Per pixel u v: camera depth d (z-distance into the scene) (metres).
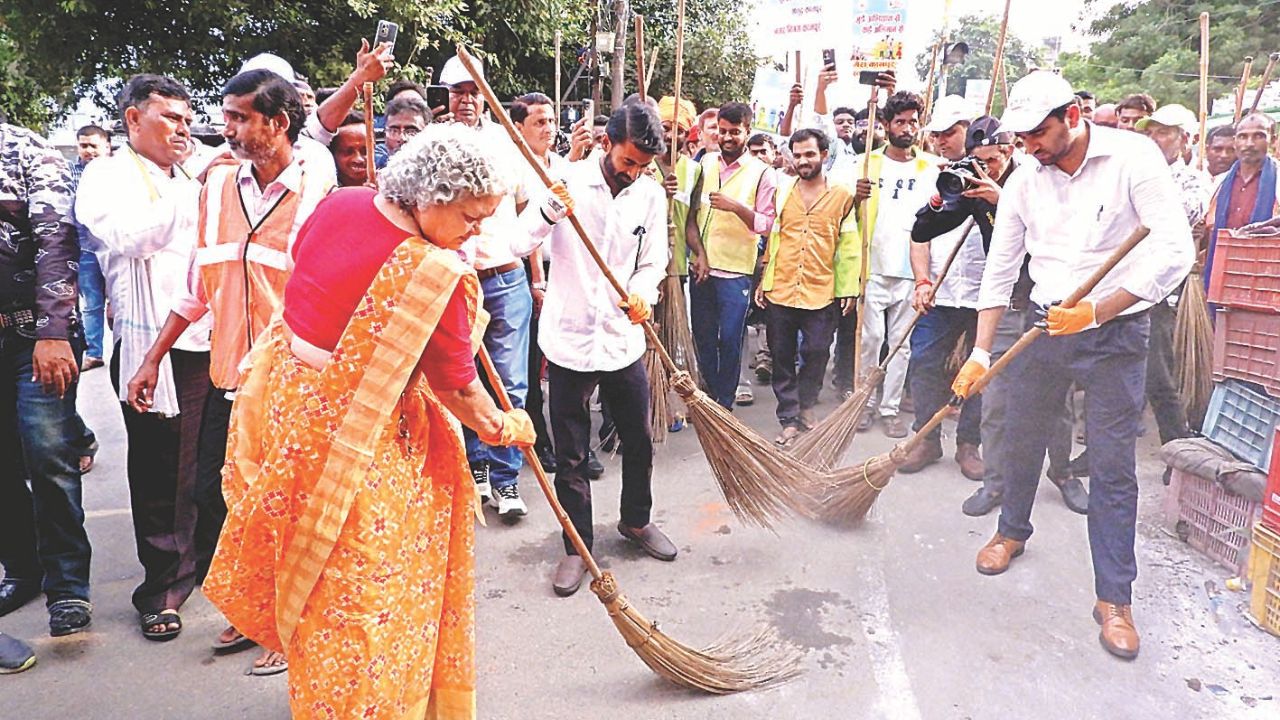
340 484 1.74
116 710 2.47
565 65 11.34
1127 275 2.34
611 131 2.94
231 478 1.93
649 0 12.73
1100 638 1.88
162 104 2.77
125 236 2.68
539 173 2.74
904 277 4.60
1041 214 2.55
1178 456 2.02
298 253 1.88
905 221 4.57
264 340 2.00
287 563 1.79
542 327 3.13
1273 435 1.77
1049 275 2.56
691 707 2.41
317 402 1.79
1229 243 1.88
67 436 2.82
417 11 9.12
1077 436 2.49
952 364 4.14
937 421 2.86
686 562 3.29
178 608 2.93
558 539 3.56
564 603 3.03
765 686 2.48
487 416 1.97
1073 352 2.32
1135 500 2.10
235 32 9.06
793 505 3.22
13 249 2.69
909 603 2.19
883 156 4.76
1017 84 2.39
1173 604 1.85
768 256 4.78
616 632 2.83
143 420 2.77
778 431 4.96
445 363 1.83
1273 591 1.68
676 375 3.12
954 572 2.28
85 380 6.33
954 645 2.01
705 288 4.80
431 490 1.96
